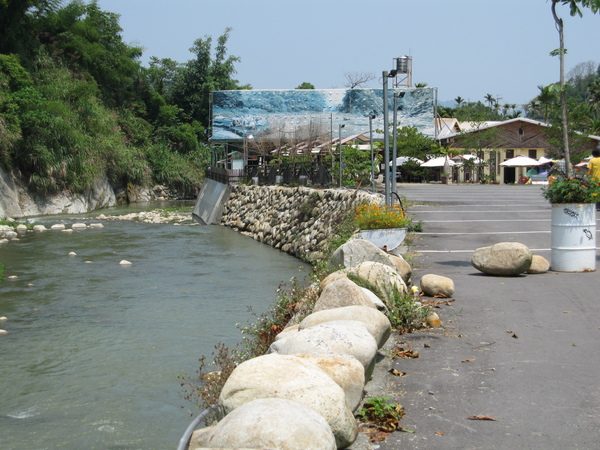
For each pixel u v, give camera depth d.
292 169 30.66
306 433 3.50
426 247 14.17
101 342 10.62
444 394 5.18
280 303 9.34
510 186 40.28
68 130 43.31
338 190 22.69
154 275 17.44
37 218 38.50
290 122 56.69
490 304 8.26
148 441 6.78
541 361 5.92
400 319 7.23
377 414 4.67
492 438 4.34
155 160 63.09
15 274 17.69
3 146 39.19
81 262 20.00
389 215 13.02
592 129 53.06
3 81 41.06
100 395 8.17
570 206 10.30
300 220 24.41
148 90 70.81
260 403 3.71
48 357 9.85
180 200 62.31
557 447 4.17
